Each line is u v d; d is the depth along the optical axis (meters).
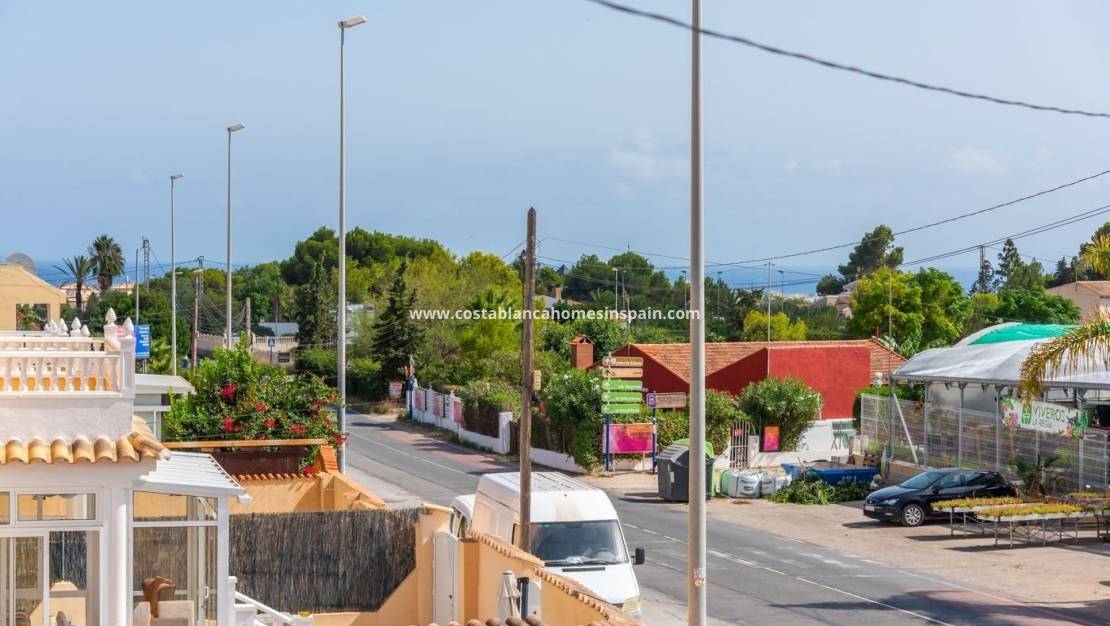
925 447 56.72
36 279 81.69
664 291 189.12
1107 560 39.09
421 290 113.44
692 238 21.89
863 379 76.75
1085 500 43.59
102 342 19.20
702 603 21.70
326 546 27.70
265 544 27.45
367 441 78.62
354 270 160.75
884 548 41.41
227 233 71.56
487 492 31.67
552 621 20.91
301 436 38.44
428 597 27.59
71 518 18.16
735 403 66.44
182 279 165.25
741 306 158.62
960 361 55.91
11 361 18.06
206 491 19.33
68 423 18.11
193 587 21.62
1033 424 49.47
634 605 26.80
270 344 140.62
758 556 39.69
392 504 49.91
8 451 17.38
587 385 63.19
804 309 179.88
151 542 21.77
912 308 128.62
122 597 18.06
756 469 58.75
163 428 37.88
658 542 42.41
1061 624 29.94
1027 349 52.91
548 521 28.45
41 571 18.08
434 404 88.56
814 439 67.94
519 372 94.00
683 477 53.09
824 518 48.78
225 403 38.62
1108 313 34.81
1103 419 51.59
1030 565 38.19
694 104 21.81
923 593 33.72
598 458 62.97
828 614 30.84
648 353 78.19
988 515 41.38
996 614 31.03
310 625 23.70
